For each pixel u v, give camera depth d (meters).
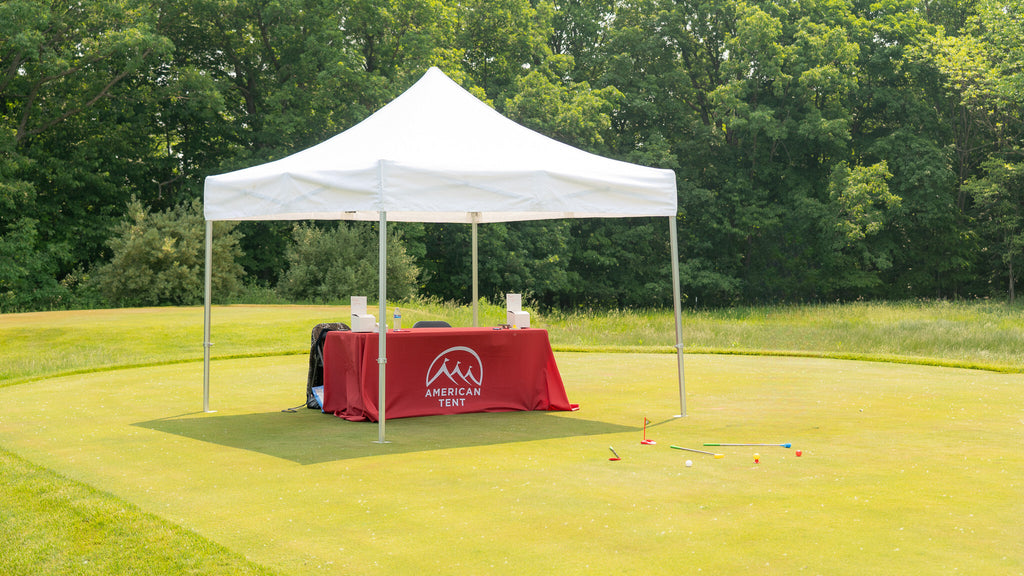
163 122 33.12
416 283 31.39
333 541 3.93
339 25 31.69
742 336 16.75
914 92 39.47
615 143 39.84
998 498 4.57
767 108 36.72
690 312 30.89
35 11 25.03
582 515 4.33
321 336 8.62
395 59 32.00
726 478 5.15
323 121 31.20
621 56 38.72
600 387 9.84
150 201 33.16
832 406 8.18
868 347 14.89
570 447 6.27
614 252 39.19
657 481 5.09
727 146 40.03
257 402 8.98
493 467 5.56
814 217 36.81
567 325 20.11
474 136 8.02
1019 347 14.22
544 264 36.00
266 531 4.11
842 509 4.38
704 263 39.28
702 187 40.53
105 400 9.09
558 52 42.22
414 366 7.95
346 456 6.00
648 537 3.94
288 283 27.78
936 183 35.97
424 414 7.96
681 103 40.09
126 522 4.19
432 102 8.59
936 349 14.40
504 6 35.97
